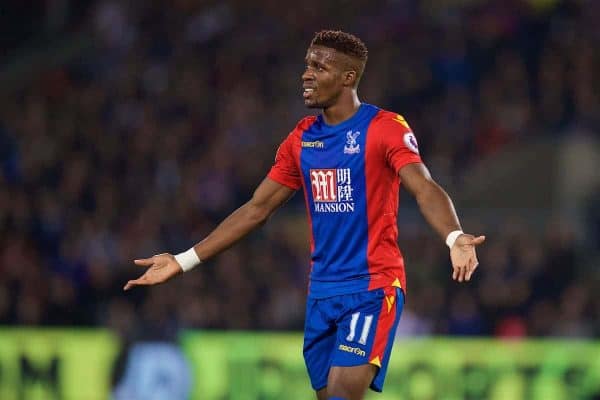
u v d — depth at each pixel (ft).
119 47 245.65
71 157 200.23
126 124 213.25
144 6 252.42
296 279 172.14
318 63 63.36
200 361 139.74
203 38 243.81
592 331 161.07
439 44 228.84
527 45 227.20
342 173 63.10
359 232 63.21
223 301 160.25
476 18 233.14
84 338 138.31
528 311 164.96
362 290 63.10
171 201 185.47
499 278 168.25
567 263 172.96
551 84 220.23
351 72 63.57
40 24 273.13
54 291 158.51
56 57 254.06
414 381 141.28
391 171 62.85
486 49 226.79
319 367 65.05
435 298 161.79
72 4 277.44
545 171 211.82
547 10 231.71
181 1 251.39
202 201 192.44
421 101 218.79
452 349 142.51
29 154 200.95
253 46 239.91
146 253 171.73
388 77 220.64
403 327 157.89
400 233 186.29
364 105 64.18
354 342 62.39
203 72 230.07
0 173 193.36
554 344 144.56
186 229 180.65
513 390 143.02
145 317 146.61
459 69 224.33
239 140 212.23
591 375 144.36
